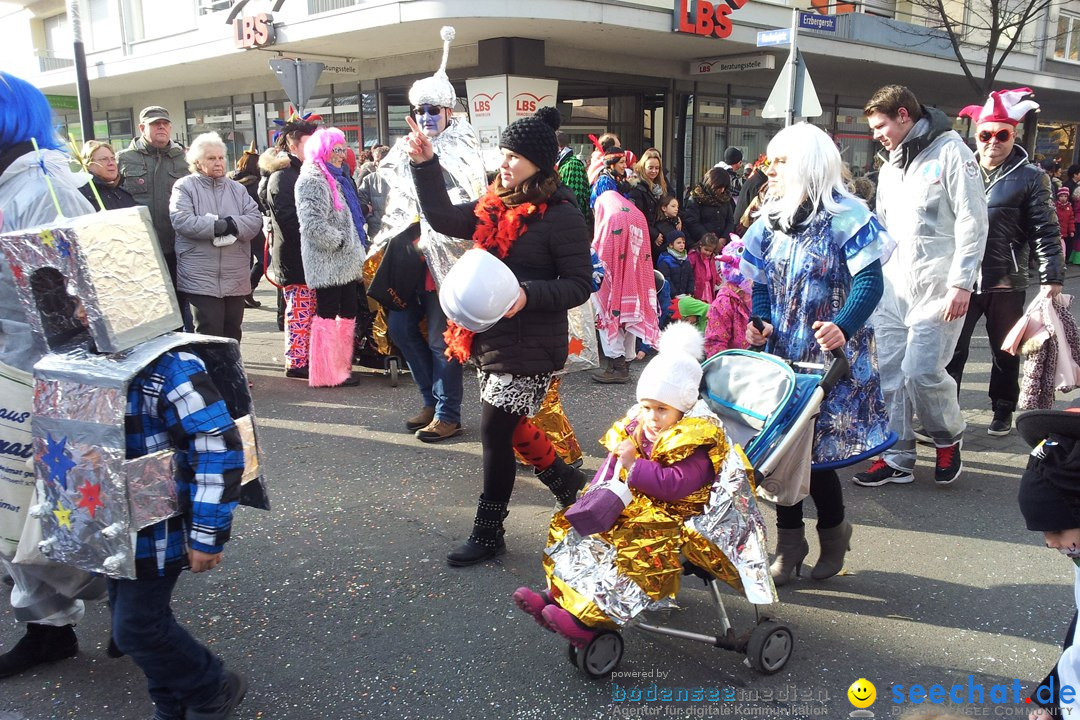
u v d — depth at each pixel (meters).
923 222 4.32
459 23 12.29
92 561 2.19
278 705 2.68
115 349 2.11
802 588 3.46
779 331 3.37
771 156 3.27
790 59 8.14
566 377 6.93
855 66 17.77
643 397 2.64
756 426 2.94
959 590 3.44
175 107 23.36
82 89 7.87
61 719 2.62
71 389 2.14
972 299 5.25
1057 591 3.43
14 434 2.54
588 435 5.40
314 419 5.71
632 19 12.71
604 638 2.76
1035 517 1.85
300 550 3.76
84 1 21.69
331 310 6.32
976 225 4.16
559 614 2.64
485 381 3.51
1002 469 4.90
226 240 5.79
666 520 2.65
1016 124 5.04
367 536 3.91
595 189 6.74
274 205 6.45
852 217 3.12
